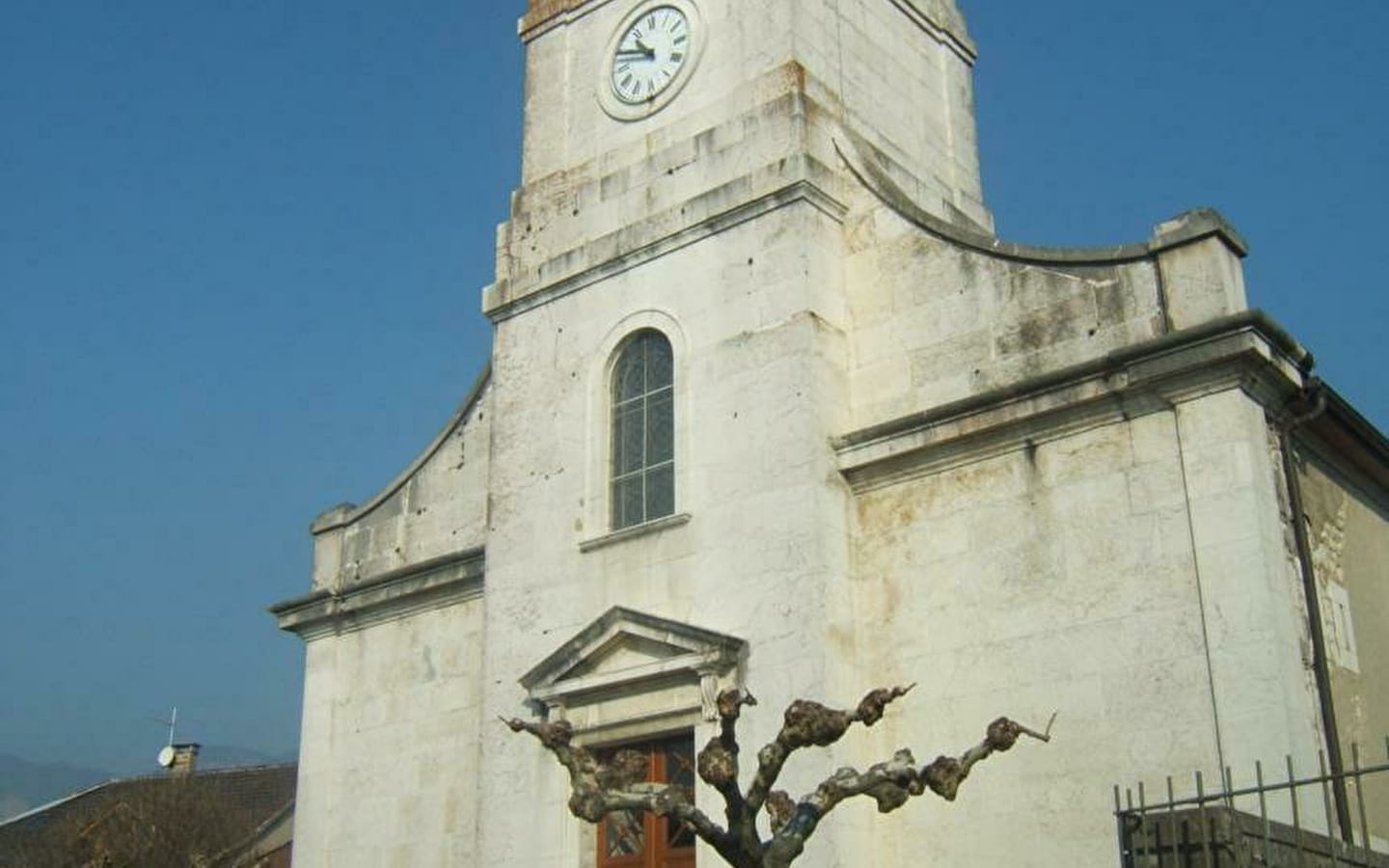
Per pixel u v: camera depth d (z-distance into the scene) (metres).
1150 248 16.30
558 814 18.28
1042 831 15.35
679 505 18.34
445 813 20.66
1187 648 14.91
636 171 20.44
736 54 19.97
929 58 22.50
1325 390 15.91
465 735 20.83
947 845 15.93
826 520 17.27
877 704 8.91
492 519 20.38
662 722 17.56
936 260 18.09
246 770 45.94
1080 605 15.74
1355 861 12.81
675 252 19.53
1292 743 14.08
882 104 20.92
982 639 16.33
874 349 18.30
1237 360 15.19
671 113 20.41
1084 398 16.08
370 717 22.14
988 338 17.42
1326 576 16.72
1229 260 16.08
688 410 18.69
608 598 18.67
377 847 21.27
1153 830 11.71
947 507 17.00
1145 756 14.88
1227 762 14.31
